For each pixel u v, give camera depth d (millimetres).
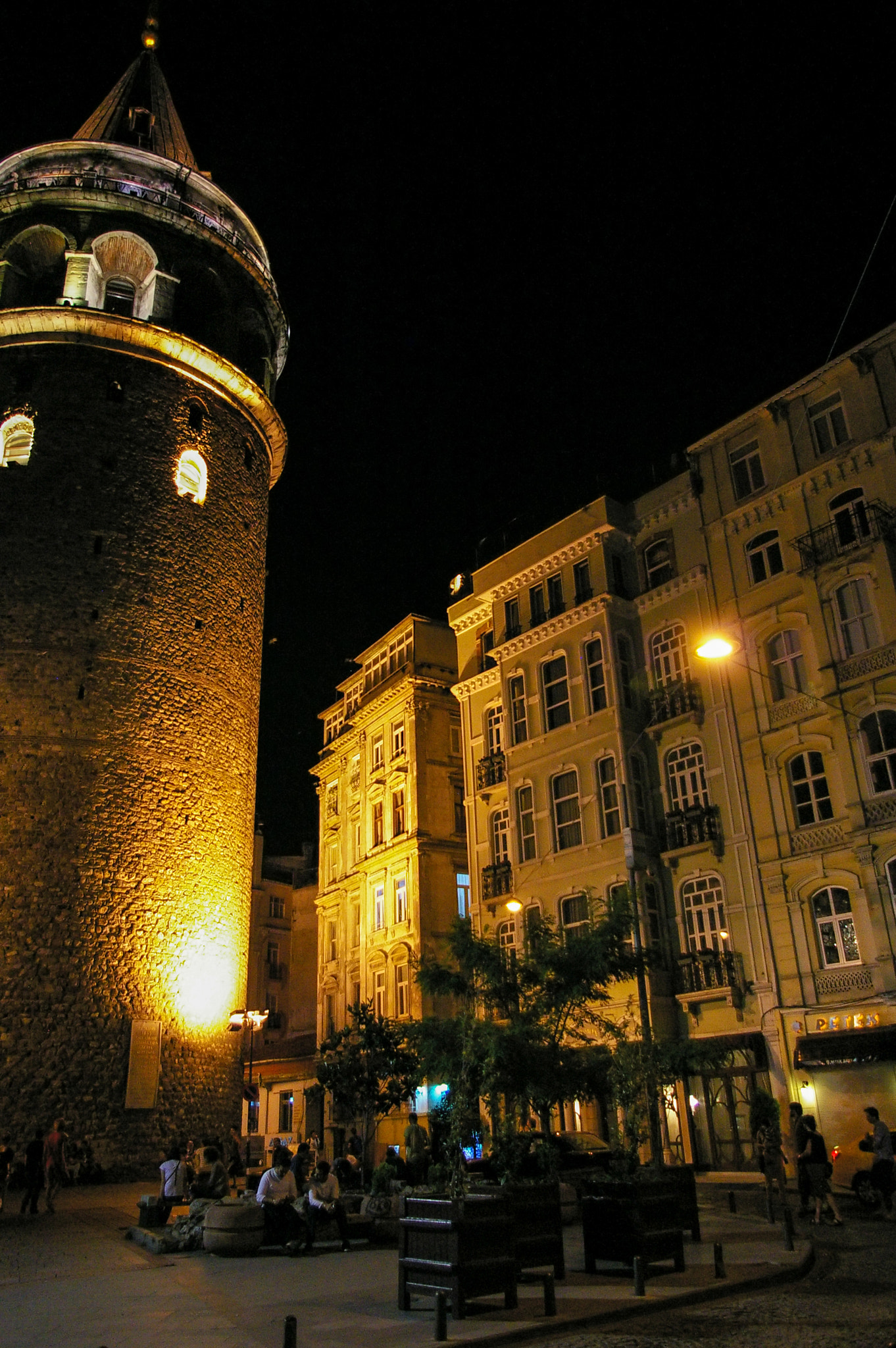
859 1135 22938
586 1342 9180
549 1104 14391
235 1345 9008
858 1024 23656
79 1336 9555
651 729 30531
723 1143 25719
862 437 26984
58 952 26203
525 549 36094
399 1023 17234
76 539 29672
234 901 31203
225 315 35281
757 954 26219
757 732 27688
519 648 35094
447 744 42062
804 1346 8805
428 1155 19562
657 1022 26797
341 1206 15875
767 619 28203
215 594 32500
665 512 32156
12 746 27328
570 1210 17125
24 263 34000
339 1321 10039
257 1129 50312
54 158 34844
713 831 27875
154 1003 27609
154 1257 14859
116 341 31859
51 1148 21547
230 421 34812
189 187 35969
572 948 15766
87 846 27281
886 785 24688
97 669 28766
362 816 45344
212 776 30859
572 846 31344
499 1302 10812
